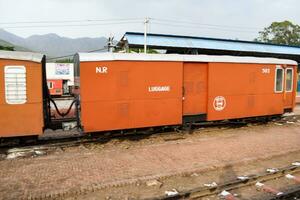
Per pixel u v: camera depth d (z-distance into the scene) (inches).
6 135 383.6
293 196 261.0
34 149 405.1
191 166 331.0
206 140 459.8
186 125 508.7
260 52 1198.3
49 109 443.2
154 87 458.3
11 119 383.9
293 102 638.5
